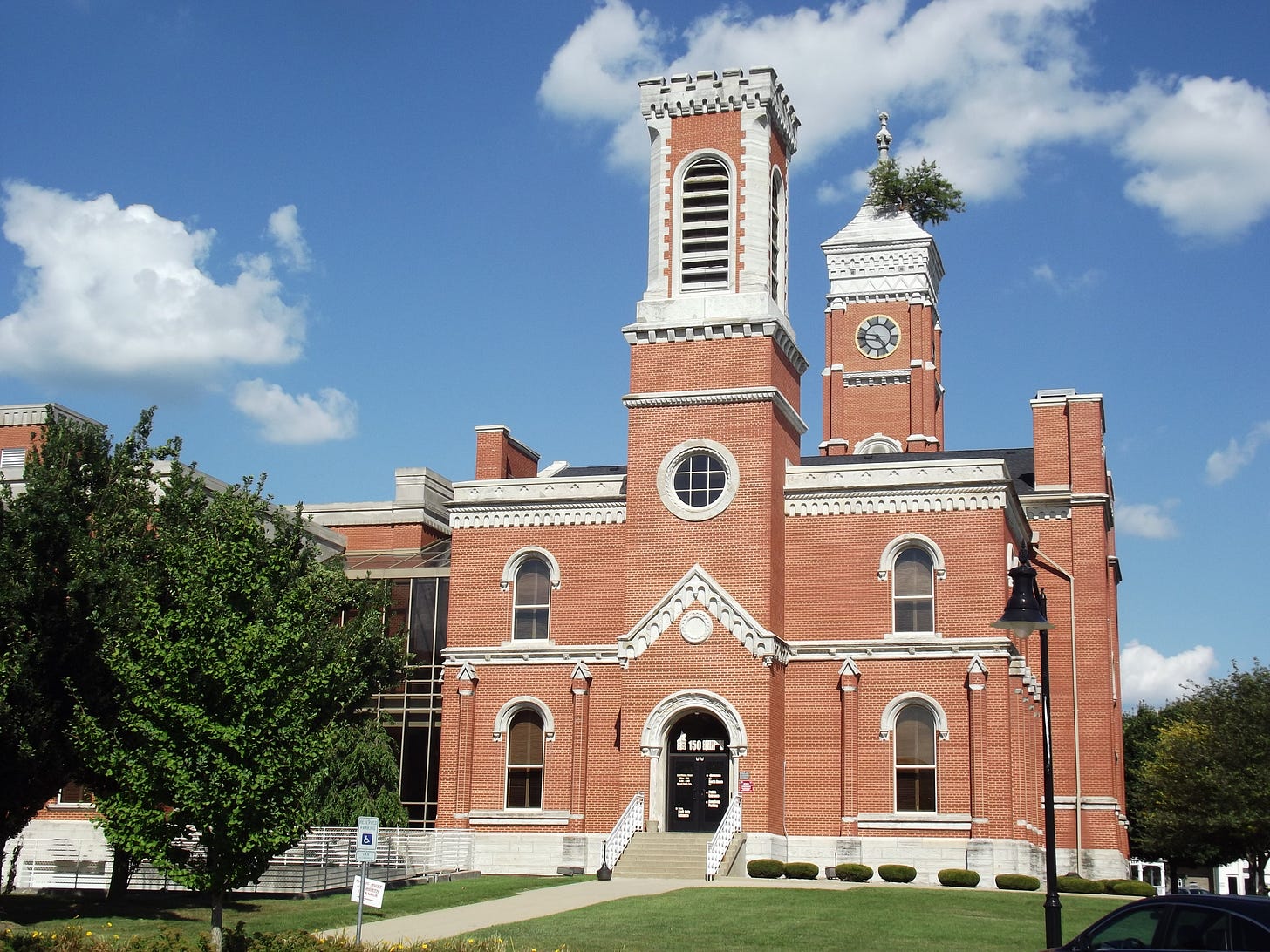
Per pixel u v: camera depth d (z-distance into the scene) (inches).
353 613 2465.6
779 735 2043.6
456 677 2201.0
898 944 1284.4
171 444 1727.4
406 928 1385.3
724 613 2034.9
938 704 2020.2
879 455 2368.4
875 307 3449.8
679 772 2057.1
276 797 1202.0
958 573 2054.6
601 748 2113.7
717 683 2020.2
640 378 2171.5
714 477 2110.0
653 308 2191.2
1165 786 3014.3
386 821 2134.6
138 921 1486.2
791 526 2142.0
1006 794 1968.5
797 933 1334.9
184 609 1222.9
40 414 2620.6
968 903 1583.4
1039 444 2469.2
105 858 2239.2
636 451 2144.4
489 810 2145.7
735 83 2244.1
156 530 1710.1
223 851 1182.3
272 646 1205.1
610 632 2162.9
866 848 1999.3
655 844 1951.3
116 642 1284.4
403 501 2947.8
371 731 2219.5
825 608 2103.8
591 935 1323.8
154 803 1202.6
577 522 2213.3
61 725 1453.0
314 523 2716.5
